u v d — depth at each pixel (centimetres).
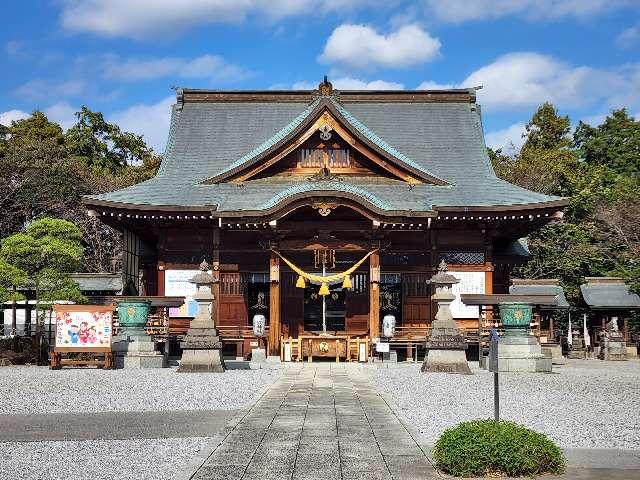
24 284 3148
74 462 1108
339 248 3522
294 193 3322
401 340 3462
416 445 1209
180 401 1830
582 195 5906
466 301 3052
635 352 4422
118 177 6359
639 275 4631
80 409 1703
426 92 4606
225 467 1050
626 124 8125
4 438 1318
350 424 1424
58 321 2828
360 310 3759
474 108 4553
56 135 7162
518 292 4094
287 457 1116
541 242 5694
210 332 2714
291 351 3250
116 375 2570
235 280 3700
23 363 3184
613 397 1961
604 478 999
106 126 7325
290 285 3775
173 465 1085
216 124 4478
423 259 3716
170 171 4128
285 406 1698
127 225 3766
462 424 1079
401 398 1889
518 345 2848
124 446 1234
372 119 4512
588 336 4744
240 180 3884
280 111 4559
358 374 2616
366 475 1004
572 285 5503
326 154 3900
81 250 3247
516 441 1016
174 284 3675
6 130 7162
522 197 3684
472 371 2833
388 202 3638
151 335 3275
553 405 1780
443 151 4306
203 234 3712
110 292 4178
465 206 3466
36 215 5962
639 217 5338
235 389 2094
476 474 998
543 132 7662
